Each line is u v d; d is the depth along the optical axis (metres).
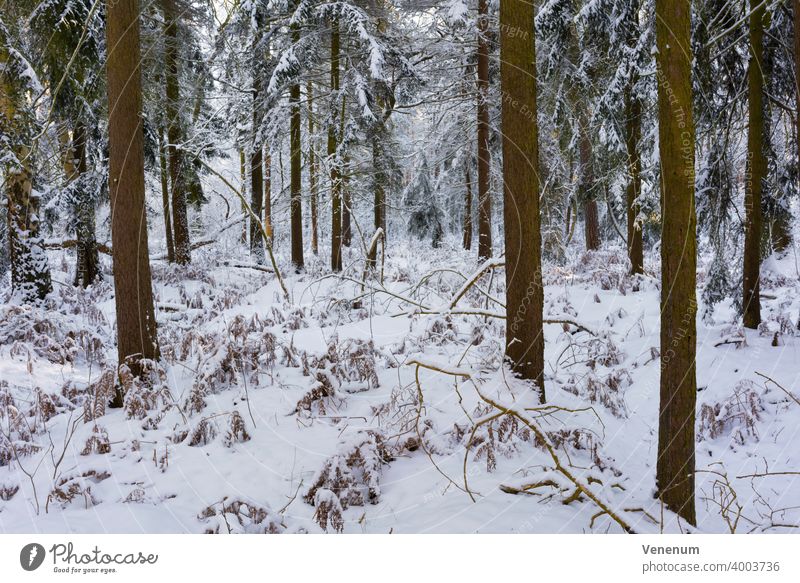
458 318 8.67
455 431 4.52
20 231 9.16
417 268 14.07
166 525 3.46
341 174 13.92
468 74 15.50
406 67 13.52
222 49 13.69
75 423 4.75
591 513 3.55
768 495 4.20
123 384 5.45
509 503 3.57
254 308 10.50
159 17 12.62
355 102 13.66
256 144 14.94
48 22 8.79
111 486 3.96
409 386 5.43
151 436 4.72
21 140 8.77
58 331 7.91
